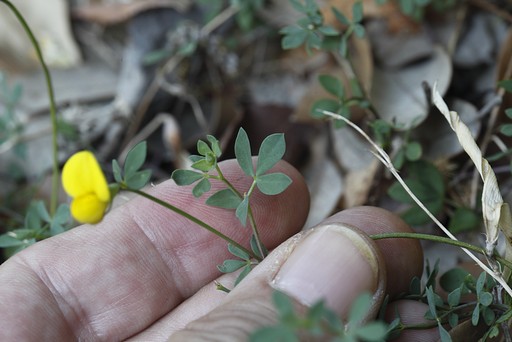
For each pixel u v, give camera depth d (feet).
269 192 0.49
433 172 0.62
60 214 0.59
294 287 0.46
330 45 0.62
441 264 0.64
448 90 0.71
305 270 0.47
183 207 0.57
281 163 0.58
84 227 0.57
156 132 0.79
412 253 0.57
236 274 0.58
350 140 0.71
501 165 0.66
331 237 0.48
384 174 0.67
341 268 0.47
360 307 0.37
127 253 0.57
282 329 0.36
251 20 0.79
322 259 0.47
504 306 0.49
